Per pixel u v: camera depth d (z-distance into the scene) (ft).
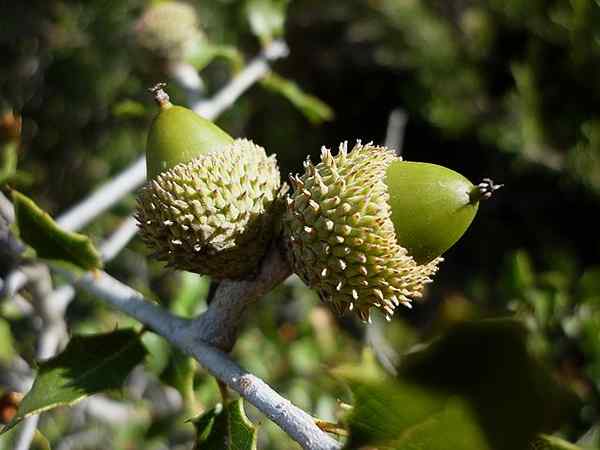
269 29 0.63
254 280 0.34
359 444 0.16
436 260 0.34
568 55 1.13
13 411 0.45
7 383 0.55
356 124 1.98
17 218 0.40
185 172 0.33
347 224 0.31
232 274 0.34
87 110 1.43
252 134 1.79
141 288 0.72
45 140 1.41
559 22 1.14
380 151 0.33
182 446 0.77
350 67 1.93
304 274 0.33
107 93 1.42
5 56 1.40
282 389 0.74
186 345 0.35
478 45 1.48
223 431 0.33
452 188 0.31
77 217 0.49
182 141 0.34
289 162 1.88
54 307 0.47
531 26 1.21
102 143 1.43
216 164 0.33
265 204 0.34
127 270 0.93
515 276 0.62
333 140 1.98
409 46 1.75
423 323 1.39
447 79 1.62
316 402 0.72
